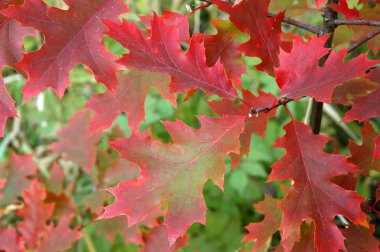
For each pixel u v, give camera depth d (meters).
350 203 0.59
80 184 1.52
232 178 1.35
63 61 0.61
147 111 1.42
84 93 1.61
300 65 0.62
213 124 0.62
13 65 0.64
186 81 0.62
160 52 0.62
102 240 1.40
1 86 0.64
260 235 0.74
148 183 0.60
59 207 1.00
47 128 1.59
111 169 0.96
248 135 0.70
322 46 0.61
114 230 0.91
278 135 1.36
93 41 0.61
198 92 1.47
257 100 0.66
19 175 1.05
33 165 1.06
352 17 0.68
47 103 1.60
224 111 0.70
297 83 0.61
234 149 0.61
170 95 0.69
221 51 0.71
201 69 0.63
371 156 0.72
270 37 0.69
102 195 0.95
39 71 0.60
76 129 1.03
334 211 0.59
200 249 1.41
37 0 0.61
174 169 0.60
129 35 0.61
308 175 0.60
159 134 1.45
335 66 0.60
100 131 1.02
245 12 0.67
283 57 0.62
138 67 0.61
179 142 0.61
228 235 1.43
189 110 1.43
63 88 0.60
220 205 1.47
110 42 1.30
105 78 0.61
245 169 1.35
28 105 1.67
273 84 1.26
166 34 0.62
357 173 0.72
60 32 0.61
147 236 0.88
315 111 0.79
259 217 1.48
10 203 1.03
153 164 0.60
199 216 0.60
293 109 1.29
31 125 1.72
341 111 1.34
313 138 0.61
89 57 0.61
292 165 0.60
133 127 0.69
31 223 0.93
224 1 0.68
